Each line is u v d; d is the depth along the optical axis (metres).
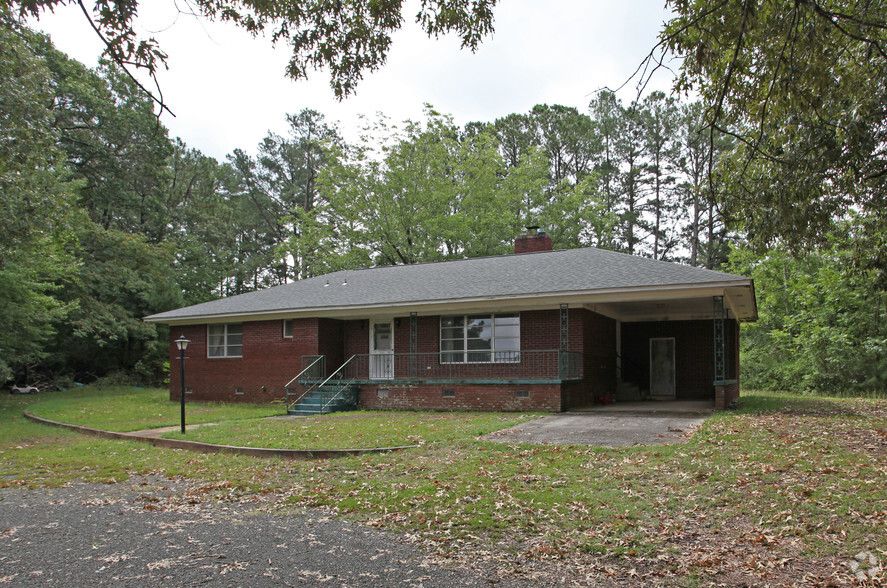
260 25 7.57
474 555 5.75
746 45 8.09
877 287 13.93
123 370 35.75
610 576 5.21
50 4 5.34
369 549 5.96
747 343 32.62
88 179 34.53
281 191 55.12
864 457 8.60
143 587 5.02
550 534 6.25
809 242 10.30
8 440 14.19
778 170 9.71
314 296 22.36
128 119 33.62
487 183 38.50
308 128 54.97
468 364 19.14
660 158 44.97
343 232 38.03
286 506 7.71
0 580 5.19
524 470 8.82
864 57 9.23
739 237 35.12
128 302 35.41
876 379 24.78
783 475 7.91
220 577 5.24
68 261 26.50
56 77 30.27
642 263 18.30
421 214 36.84
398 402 19.31
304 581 5.14
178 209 44.31
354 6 7.65
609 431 12.07
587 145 45.56
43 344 30.39
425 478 8.69
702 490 7.49
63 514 7.49
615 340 21.53
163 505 7.88
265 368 22.17
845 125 9.34
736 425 12.09
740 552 5.64
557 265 20.09
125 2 5.11
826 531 5.96
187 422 16.80
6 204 16.44
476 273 21.17
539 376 17.98
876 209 11.73
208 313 23.09
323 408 18.80
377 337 21.69
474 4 7.82
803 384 26.75
